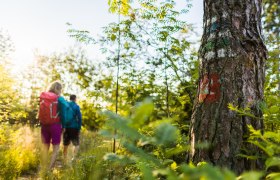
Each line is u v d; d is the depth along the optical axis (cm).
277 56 428
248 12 276
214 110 252
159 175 185
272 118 240
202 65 273
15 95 669
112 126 92
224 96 252
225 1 278
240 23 271
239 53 260
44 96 595
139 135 90
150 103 79
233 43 263
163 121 91
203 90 264
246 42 265
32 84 1405
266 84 359
